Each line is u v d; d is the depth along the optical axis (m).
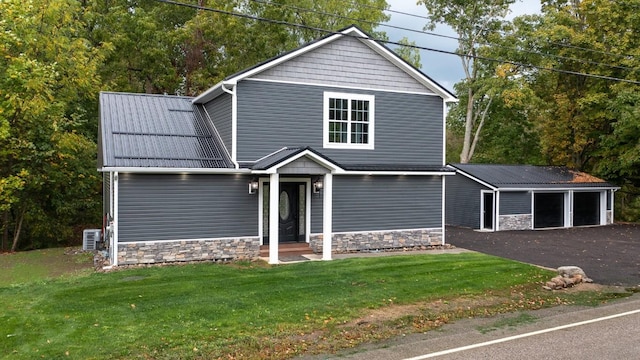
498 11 34.28
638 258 16.36
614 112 28.44
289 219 16.66
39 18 20.23
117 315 8.89
